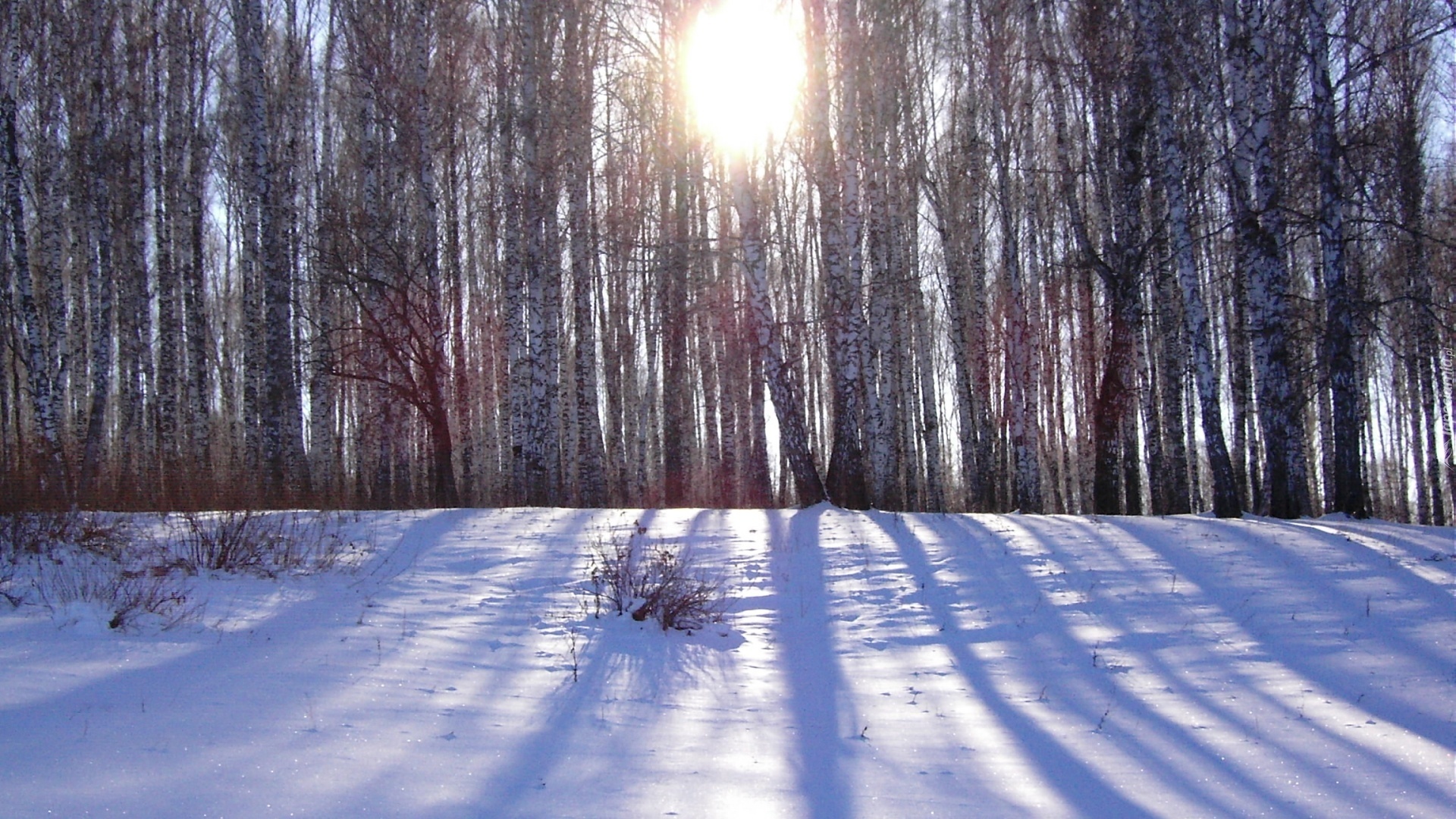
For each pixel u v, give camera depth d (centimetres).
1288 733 578
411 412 2573
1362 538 1185
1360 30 1930
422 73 1953
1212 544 1170
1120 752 551
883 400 2005
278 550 1080
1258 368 1633
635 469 2831
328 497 1825
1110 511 1736
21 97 2081
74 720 477
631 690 673
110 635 675
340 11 2411
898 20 2394
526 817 408
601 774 477
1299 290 2869
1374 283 2412
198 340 2338
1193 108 2191
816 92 1773
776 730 592
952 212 2564
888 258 2084
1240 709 630
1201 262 2620
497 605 932
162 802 382
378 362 2350
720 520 1488
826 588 1052
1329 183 1594
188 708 514
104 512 1364
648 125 2269
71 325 2445
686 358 2753
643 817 420
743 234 1708
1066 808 459
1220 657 754
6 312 2188
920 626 900
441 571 1092
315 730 500
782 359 1709
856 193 1755
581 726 569
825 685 717
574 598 975
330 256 2134
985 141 2378
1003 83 2222
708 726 595
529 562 1150
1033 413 2203
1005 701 668
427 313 2162
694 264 2261
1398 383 3128
